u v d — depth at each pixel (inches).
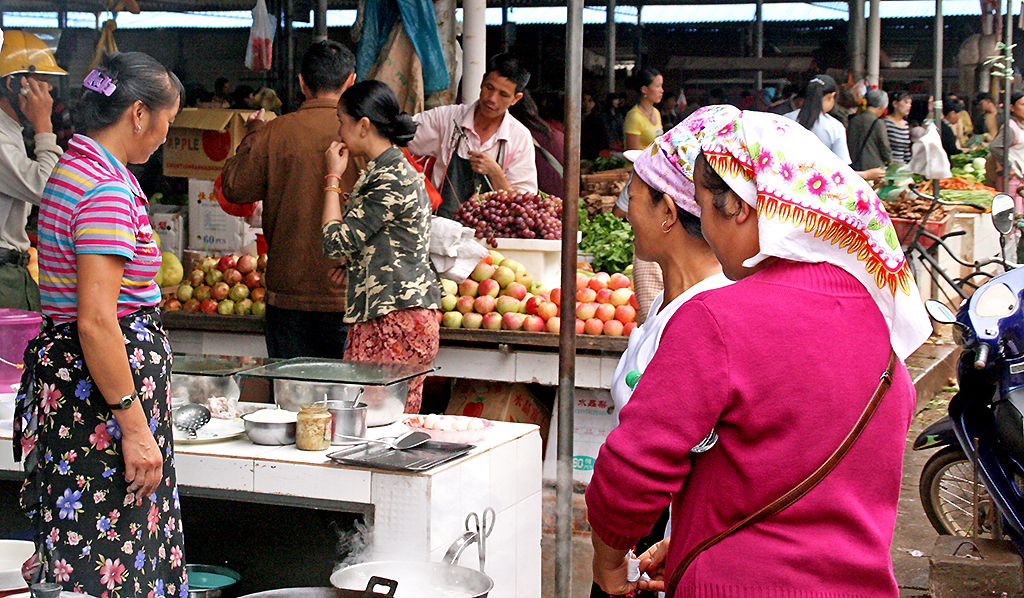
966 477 166.6
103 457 84.2
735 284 55.7
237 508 113.4
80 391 83.7
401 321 135.1
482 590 85.8
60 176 83.4
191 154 207.8
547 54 674.8
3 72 149.2
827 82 272.8
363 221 132.7
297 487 96.6
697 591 53.6
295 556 111.5
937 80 411.2
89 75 84.6
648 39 741.9
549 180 240.4
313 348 159.8
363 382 106.1
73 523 83.9
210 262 192.9
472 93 256.2
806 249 54.3
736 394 52.4
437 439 105.6
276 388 114.3
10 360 118.0
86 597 64.4
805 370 52.4
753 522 53.3
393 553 93.7
